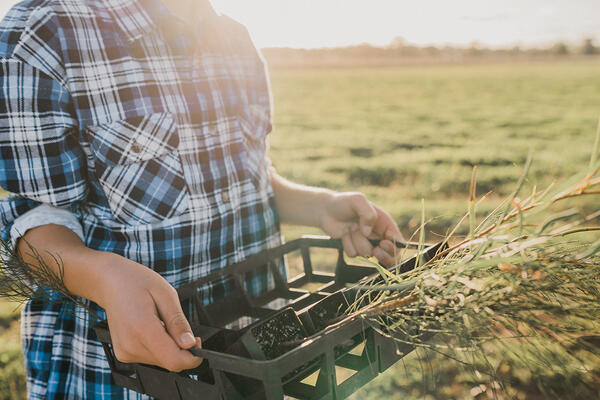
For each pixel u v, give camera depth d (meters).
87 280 0.95
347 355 1.00
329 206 1.50
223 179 1.38
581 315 0.93
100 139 1.19
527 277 0.94
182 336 0.84
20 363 3.50
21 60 1.10
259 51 1.60
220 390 0.83
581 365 0.92
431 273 1.00
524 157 12.68
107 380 1.18
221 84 1.42
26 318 1.27
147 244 1.25
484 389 0.94
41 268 1.03
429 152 14.16
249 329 0.85
